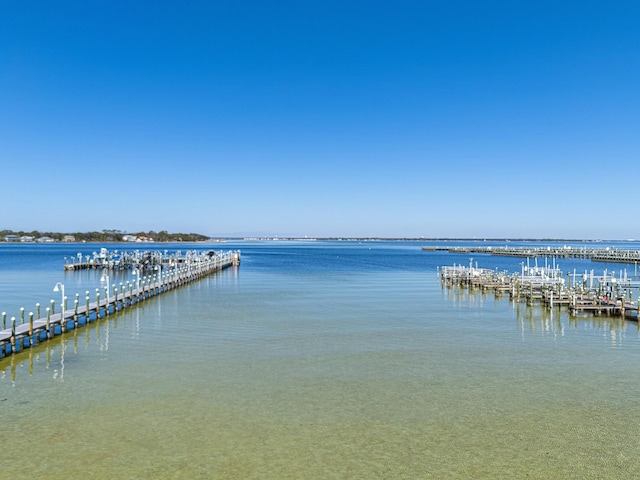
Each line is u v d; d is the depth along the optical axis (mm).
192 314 41781
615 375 24016
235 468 14523
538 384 22484
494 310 44625
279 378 23172
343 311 43719
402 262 135250
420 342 31203
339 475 14164
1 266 104188
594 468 14680
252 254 199750
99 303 40875
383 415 18594
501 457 15320
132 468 14484
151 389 21422
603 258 136875
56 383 22281
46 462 14805
